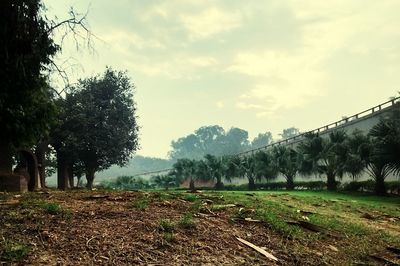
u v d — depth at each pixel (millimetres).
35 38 15695
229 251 6531
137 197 9477
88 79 43812
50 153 41500
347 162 30156
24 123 16125
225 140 183125
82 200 8609
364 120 36406
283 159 41031
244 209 9469
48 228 6086
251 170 47094
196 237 6805
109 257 5398
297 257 6980
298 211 11516
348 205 16797
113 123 42125
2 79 15164
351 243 8859
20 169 19688
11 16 14781
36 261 4957
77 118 36969
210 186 59500
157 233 6562
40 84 16562
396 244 9492
